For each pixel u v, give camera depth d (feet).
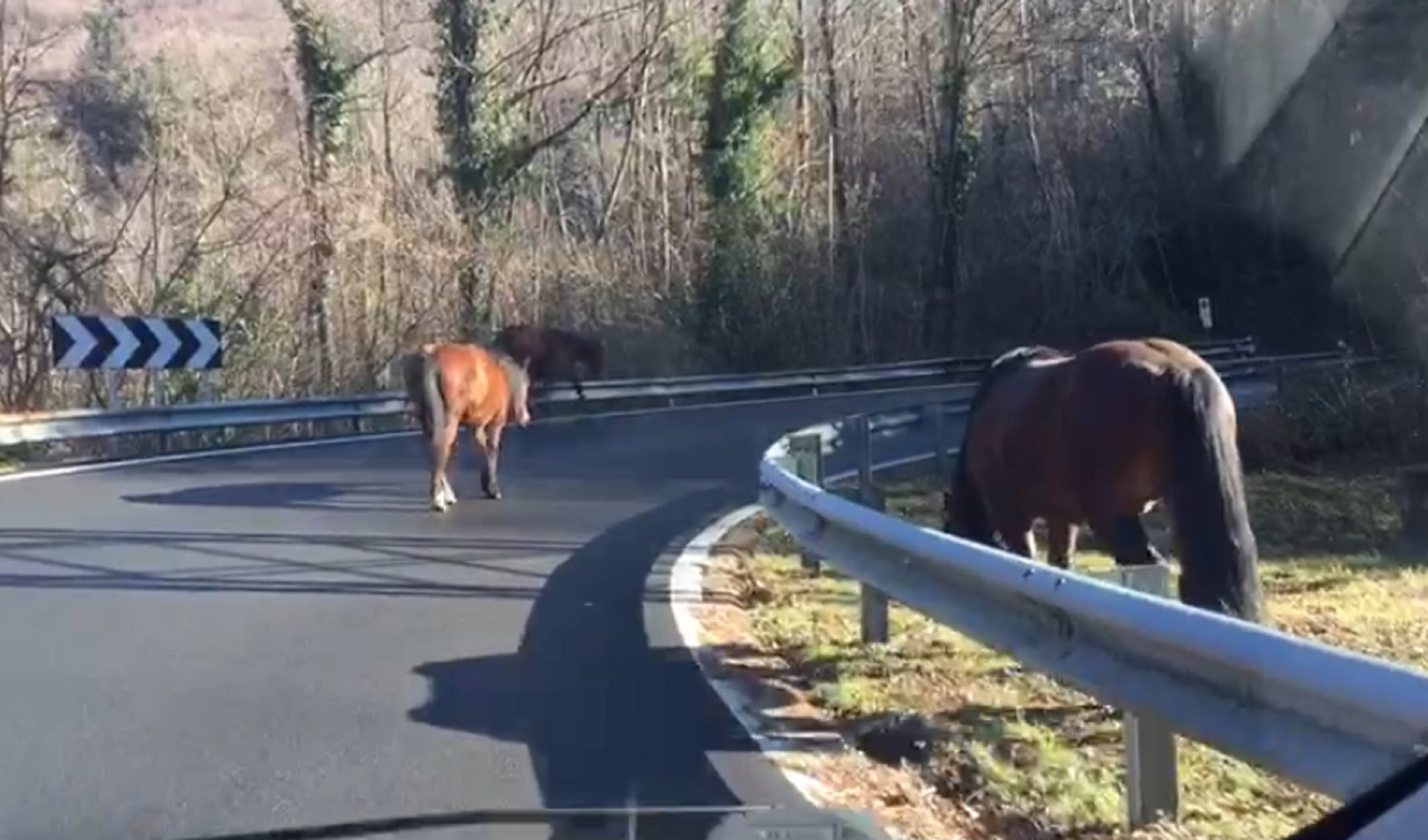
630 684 27.55
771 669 29.14
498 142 124.36
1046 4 157.38
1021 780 22.27
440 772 22.11
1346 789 13.96
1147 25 150.51
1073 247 160.15
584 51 142.20
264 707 25.75
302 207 112.88
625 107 141.79
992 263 163.02
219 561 40.52
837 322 151.94
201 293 108.58
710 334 139.95
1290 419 78.74
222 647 30.27
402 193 121.08
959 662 30.01
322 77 115.55
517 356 92.84
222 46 115.34
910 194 161.58
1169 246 153.69
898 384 137.59
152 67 112.78
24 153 104.58
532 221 132.67
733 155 140.97
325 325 113.50
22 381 98.84
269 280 111.75
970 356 159.63
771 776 22.08
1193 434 27.55
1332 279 131.13
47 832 19.62
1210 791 22.81
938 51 161.17
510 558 41.98
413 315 116.67
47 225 103.91
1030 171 162.61
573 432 87.40
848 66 159.84
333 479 60.70
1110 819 20.84
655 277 139.13
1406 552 54.29
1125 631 18.35
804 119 150.92
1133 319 155.74
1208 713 16.56
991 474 32.14
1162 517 55.16
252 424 78.02
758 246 144.46
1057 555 31.53
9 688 26.96
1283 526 59.93
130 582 37.32
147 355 76.43
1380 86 120.67
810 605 36.55
